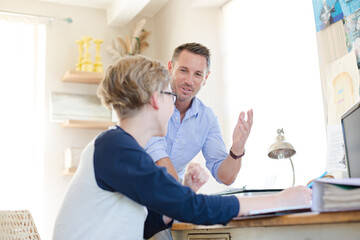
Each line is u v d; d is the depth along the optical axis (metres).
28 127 4.01
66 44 4.30
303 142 2.75
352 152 1.36
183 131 1.98
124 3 4.02
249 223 0.98
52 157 4.06
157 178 1.03
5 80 4.01
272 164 2.97
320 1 2.44
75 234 1.09
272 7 3.12
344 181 0.78
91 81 4.20
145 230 1.32
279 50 3.03
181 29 3.98
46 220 3.93
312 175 2.65
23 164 3.94
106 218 1.09
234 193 1.43
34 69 4.13
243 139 1.75
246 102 3.33
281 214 0.97
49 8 4.31
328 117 2.35
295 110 2.84
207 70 2.00
